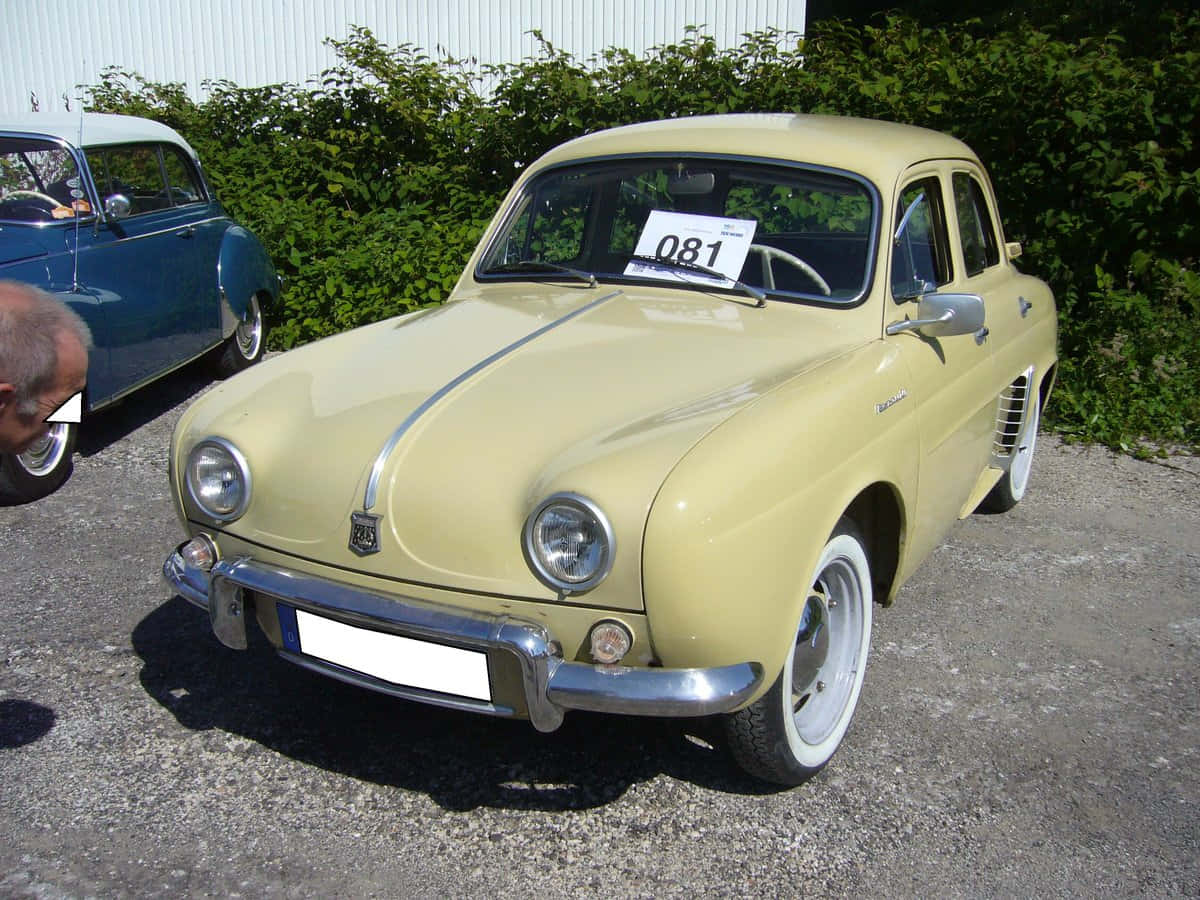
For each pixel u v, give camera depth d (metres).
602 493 2.38
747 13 13.34
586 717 3.35
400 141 9.45
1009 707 3.45
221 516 2.86
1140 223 6.65
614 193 3.87
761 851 2.76
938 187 3.93
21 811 2.86
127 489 5.29
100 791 2.96
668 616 2.40
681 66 8.50
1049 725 3.35
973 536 4.88
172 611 4.02
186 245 6.61
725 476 2.44
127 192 6.29
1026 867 2.71
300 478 2.75
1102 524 5.04
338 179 9.00
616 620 2.45
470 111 9.35
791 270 3.52
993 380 4.08
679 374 2.95
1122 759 3.17
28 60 15.16
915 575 4.44
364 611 2.60
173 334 6.36
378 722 3.32
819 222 3.54
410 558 2.58
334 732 3.26
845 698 3.14
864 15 18.78
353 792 2.98
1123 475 5.75
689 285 3.60
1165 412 6.48
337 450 2.73
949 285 3.96
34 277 5.29
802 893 2.61
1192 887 2.64
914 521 3.38
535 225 4.03
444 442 2.68
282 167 9.36
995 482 4.48
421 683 2.63
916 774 3.09
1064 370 6.77
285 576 2.74
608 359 3.05
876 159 3.60
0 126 5.94
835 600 3.12
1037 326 4.71
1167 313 7.07
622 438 2.57
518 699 2.57
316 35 14.38
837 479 2.79
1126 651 3.82
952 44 8.20
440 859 2.72
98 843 2.75
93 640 3.79
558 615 2.48
